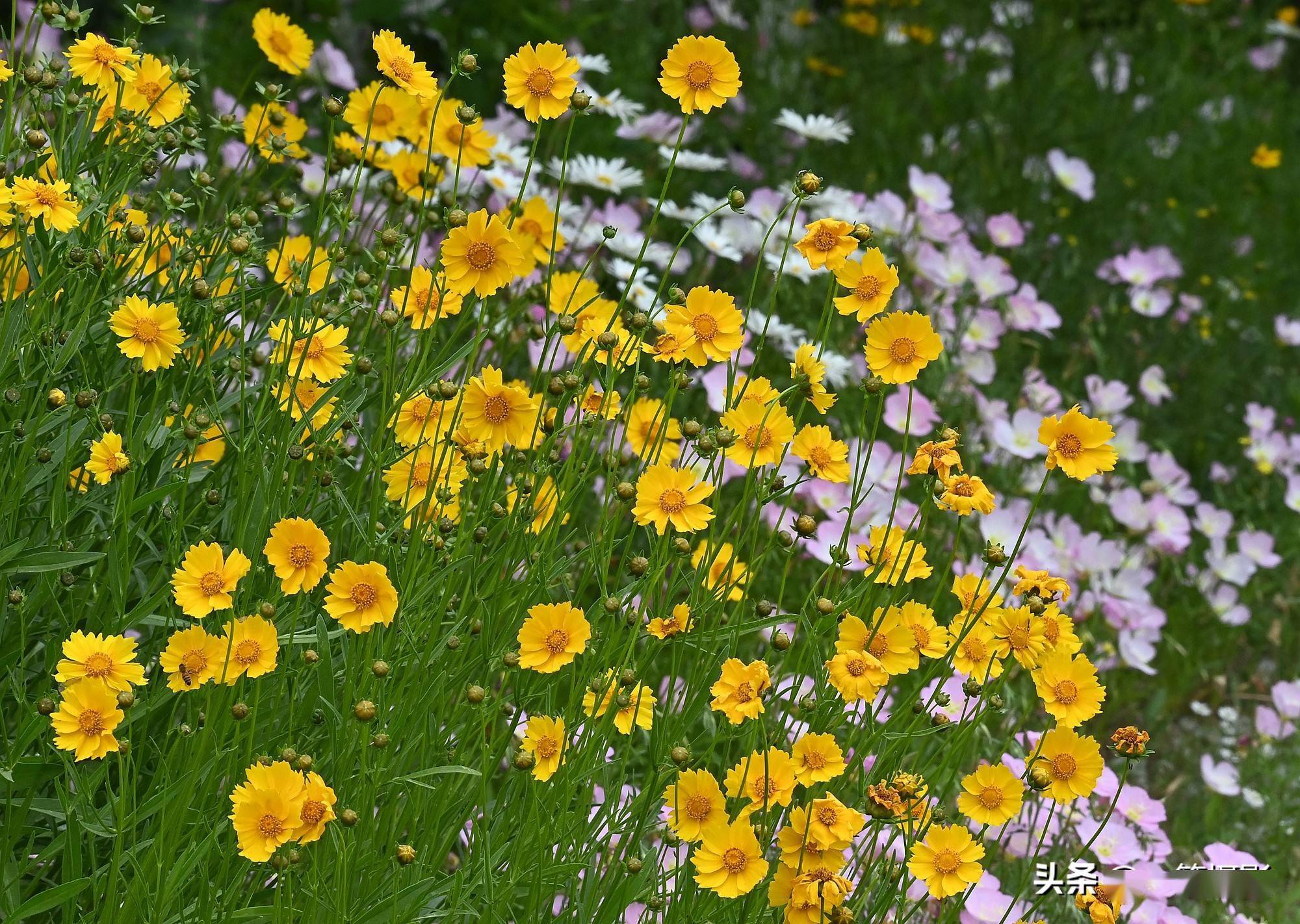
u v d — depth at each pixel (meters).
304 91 4.05
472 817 2.83
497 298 3.31
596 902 2.81
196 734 2.77
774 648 2.83
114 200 2.92
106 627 2.81
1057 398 4.14
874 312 2.85
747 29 5.93
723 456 2.88
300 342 2.92
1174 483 4.16
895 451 3.87
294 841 2.69
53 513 2.81
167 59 3.04
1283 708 3.58
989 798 2.80
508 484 3.00
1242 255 5.55
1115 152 5.67
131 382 2.95
